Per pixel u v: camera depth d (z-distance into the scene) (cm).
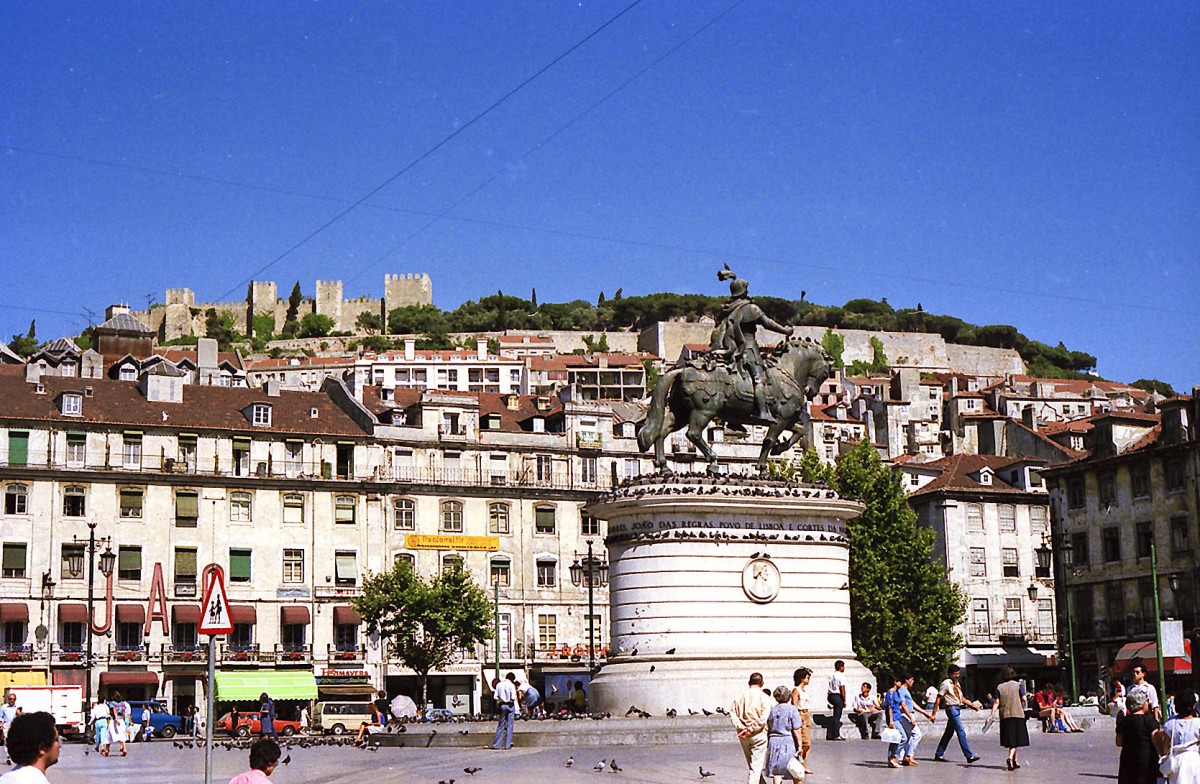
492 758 3103
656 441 3831
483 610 8144
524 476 9188
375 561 8756
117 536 8294
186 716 7488
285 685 8269
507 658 8900
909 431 13138
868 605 7300
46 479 8194
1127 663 7738
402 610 8044
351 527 8744
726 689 3600
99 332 12056
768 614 3700
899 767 2736
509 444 9194
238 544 8519
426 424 9062
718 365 3838
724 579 3681
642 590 3700
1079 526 8644
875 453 7750
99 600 8188
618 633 3750
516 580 9025
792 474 7575
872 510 7488
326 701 8081
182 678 8231
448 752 3388
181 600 8350
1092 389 18462
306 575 8612
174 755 4094
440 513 8944
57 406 8400
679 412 3856
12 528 8088
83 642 8150
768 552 3725
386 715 6988
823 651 3731
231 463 8606
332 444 8819
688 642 3647
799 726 2181
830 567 3794
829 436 11669
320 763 3238
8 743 1215
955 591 7681
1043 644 9319
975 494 9388
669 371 3853
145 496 8375
